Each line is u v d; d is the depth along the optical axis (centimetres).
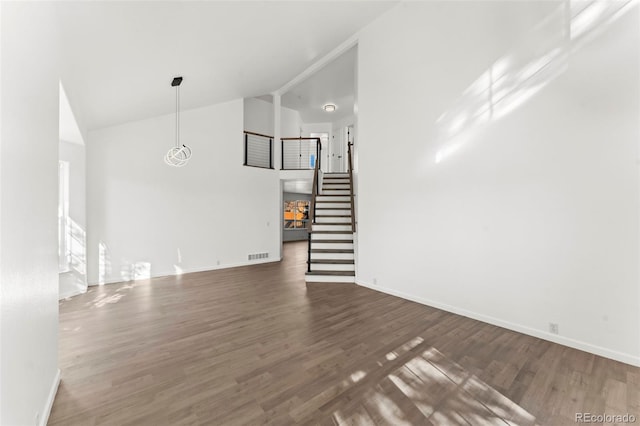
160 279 516
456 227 344
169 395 190
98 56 278
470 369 222
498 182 306
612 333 238
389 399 186
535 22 278
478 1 321
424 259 379
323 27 439
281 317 332
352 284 480
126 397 188
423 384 203
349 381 206
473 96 326
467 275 334
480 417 170
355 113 522
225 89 550
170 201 550
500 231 305
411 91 393
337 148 992
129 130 502
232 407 178
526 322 287
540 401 185
